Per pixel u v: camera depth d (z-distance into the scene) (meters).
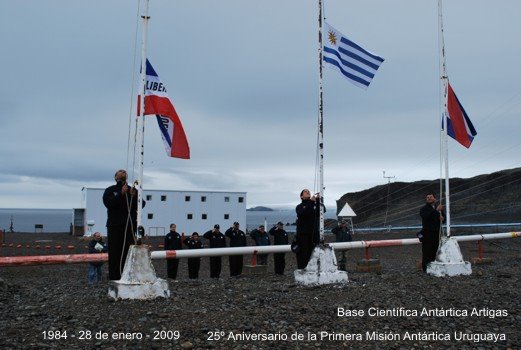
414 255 30.45
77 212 55.84
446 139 14.06
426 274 13.56
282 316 8.26
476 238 19.97
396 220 68.19
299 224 12.32
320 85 12.00
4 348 6.42
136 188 9.98
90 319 7.80
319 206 11.65
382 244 18.19
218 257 17.98
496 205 66.31
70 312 8.23
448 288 10.88
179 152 10.54
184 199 53.34
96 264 16.81
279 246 16.36
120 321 7.71
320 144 11.82
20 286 11.36
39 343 6.66
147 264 9.34
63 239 49.75
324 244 11.52
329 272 11.37
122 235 10.07
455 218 63.34
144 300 9.02
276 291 10.40
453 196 74.88
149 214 51.97
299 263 12.30
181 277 21.12
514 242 35.56
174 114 10.55
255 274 18.00
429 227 14.05
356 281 11.85
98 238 16.84
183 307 8.60
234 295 9.91
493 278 12.73
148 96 10.38
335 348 6.96
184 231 53.09
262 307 8.84
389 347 7.07
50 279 19.27
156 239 46.06
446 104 14.27
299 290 10.47
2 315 8.07
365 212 82.31
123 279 9.30
